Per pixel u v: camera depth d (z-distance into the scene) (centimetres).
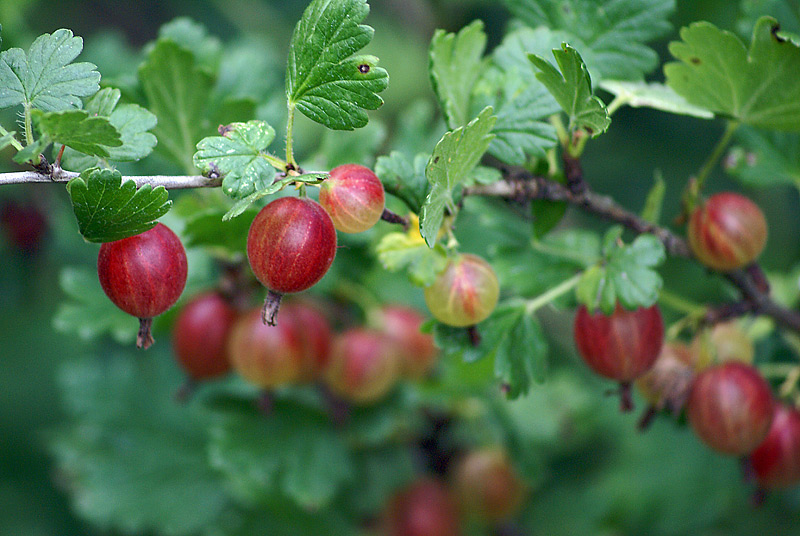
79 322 48
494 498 51
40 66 38
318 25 38
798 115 42
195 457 53
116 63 52
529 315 42
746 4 45
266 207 38
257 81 48
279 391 49
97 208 37
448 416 51
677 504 55
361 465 51
